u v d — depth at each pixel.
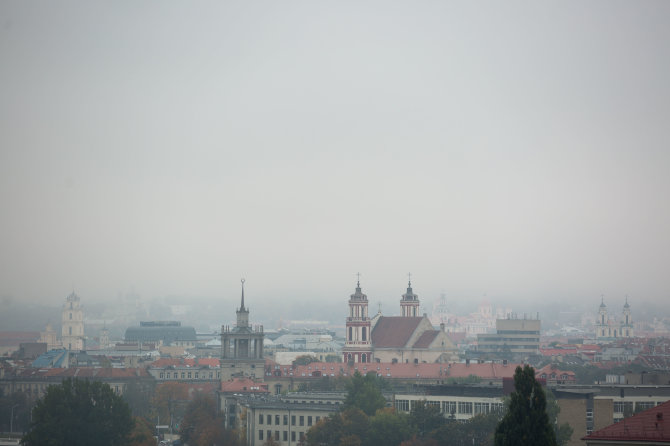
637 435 188.25
